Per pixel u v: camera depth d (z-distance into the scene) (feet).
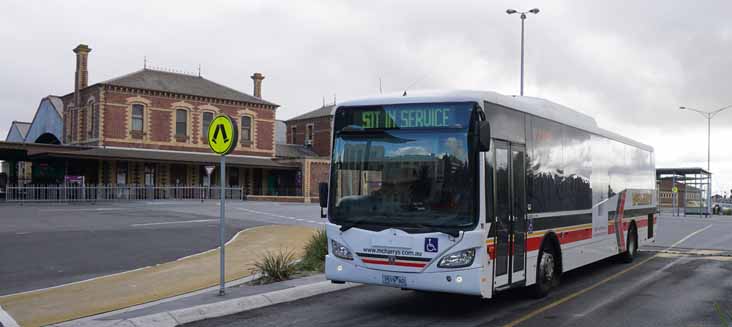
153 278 41.47
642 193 58.75
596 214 45.32
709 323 29.84
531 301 35.58
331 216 31.73
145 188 153.38
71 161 157.38
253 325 29.09
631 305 34.40
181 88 175.32
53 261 49.65
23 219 87.76
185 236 69.15
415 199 29.71
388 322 29.96
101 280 40.81
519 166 33.22
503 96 32.19
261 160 187.83
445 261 28.66
